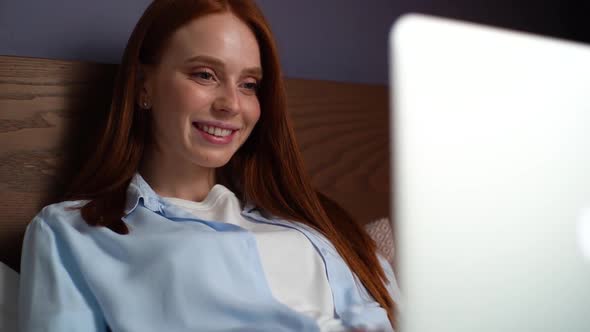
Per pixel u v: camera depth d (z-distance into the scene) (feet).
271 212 4.27
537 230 4.34
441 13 6.49
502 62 4.27
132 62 3.91
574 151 4.58
